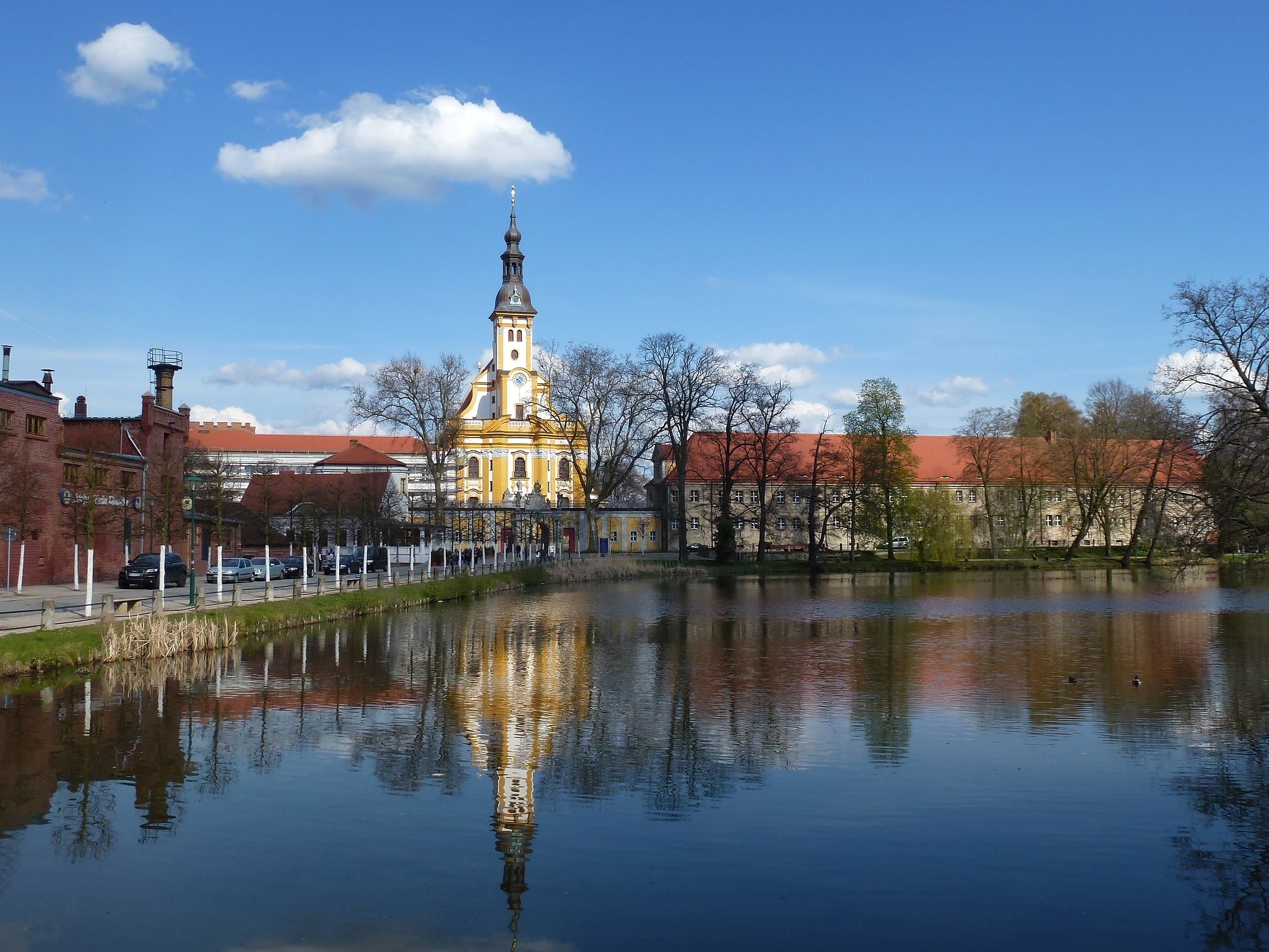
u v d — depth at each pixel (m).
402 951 11.52
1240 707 24.88
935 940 11.93
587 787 17.86
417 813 16.36
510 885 13.43
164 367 70.00
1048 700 25.81
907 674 29.94
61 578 54.62
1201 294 31.23
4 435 47.38
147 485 60.88
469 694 26.47
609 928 12.12
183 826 15.63
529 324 120.31
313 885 13.38
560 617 46.84
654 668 31.00
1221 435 27.84
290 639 36.88
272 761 19.38
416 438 84.00
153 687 26.69
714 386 88.75
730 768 19.19
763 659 33.03
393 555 84.25
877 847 14.91
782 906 12.84
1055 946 11.78
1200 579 72.69
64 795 17.20
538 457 117.94
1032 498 98.38
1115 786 18.02
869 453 91.56
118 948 11.59
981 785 18.03
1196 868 14.15
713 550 102.38
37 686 25.97
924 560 89.94
